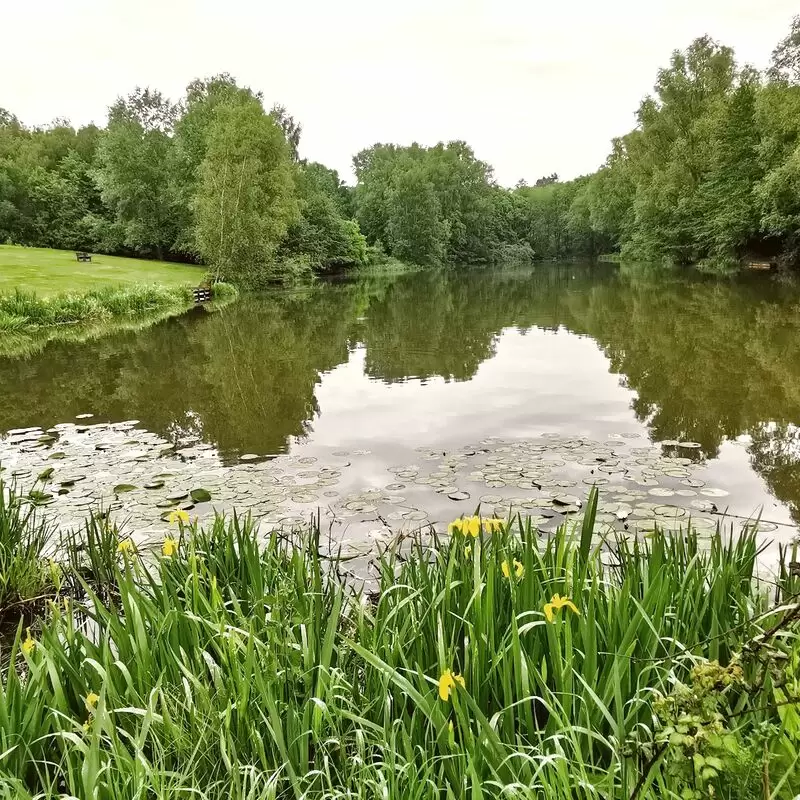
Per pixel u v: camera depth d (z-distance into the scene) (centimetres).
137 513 534
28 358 1458
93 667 234
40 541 446
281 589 273
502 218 7588
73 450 740
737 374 1001
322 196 5109
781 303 1852
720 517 484
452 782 186
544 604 224
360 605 274
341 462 665
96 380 1184
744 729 189
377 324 1952
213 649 251
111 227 4566
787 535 448
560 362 1205
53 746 214
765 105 3053
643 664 215
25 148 5634
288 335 1748
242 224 3453
